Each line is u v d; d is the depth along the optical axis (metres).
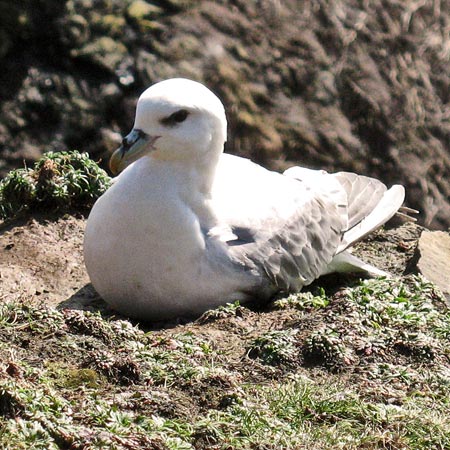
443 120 25.95
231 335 11.14
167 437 8.88
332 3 25.73
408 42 26.27
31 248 13.66
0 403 8.77
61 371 9.73
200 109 11.54
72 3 23.95
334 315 11.28
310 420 9.61
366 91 25.00
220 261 11.73
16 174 14.41
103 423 8.88
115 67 23.39
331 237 13.07
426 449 9.40
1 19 23.44
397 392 10.14
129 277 11.67
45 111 22.86
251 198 12.34
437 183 25.25
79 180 14.51
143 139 11.51
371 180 14.39
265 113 23.75
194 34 24.06
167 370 9.97
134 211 11.50
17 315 10.56
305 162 23.75
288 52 24.62
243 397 9.67
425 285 12.72
